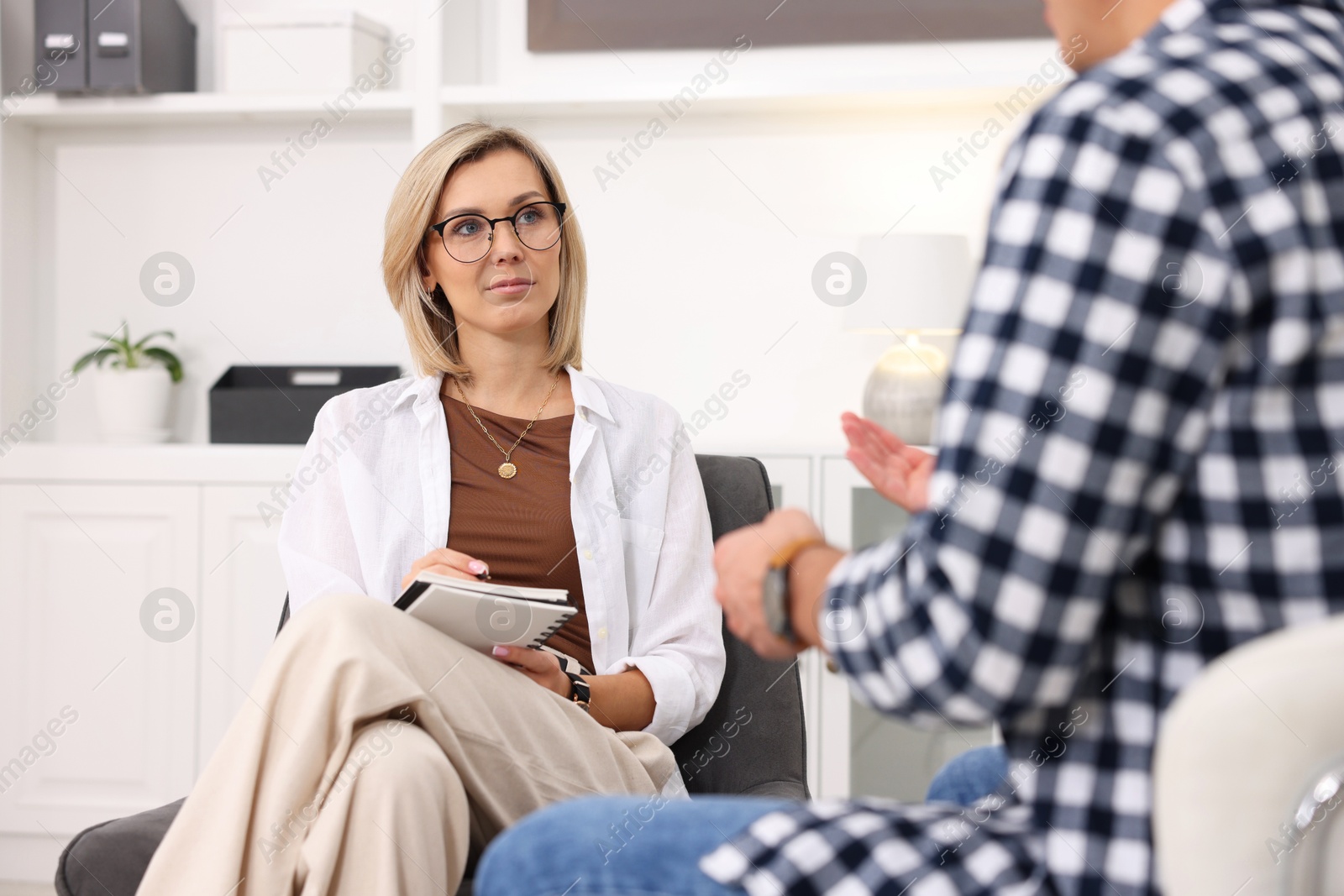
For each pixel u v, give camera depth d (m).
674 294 2.61
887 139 2.55
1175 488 0.55
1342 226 0.55
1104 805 0.57
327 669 1.05
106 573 2.36
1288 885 0.49
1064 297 0.54
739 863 0.64
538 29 2.57
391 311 2.65
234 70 2.49
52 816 2.37
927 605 0.55
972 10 2.46
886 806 0.67
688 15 2.53
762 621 0.69
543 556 1.54
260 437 2.41
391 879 1.00
